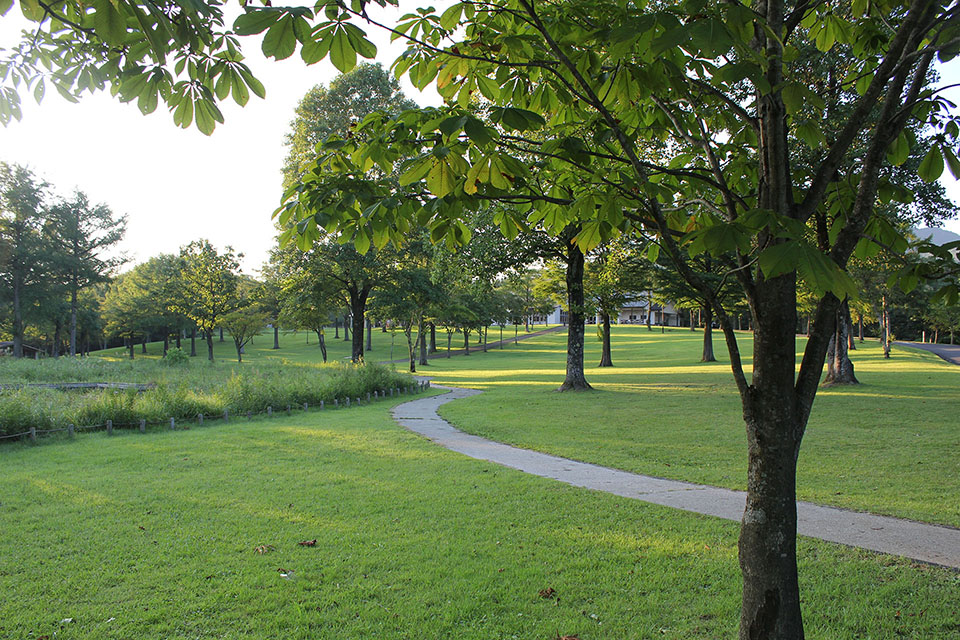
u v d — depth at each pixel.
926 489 7.77
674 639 4.05
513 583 4.99
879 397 17.61
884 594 4.63
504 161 2.29
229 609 4.53
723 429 13.38
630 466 9.71
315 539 6.07
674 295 31.00
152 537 6.13
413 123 2.65
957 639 3.97
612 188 3.24
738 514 6.91
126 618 4.37
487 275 22.64
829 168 2.67
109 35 1.73
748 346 54.91
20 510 7.11
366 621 4.34
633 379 29.75
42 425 12.81
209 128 2.30
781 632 2.68
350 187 2.95
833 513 6.79
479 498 7.64
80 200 55.12
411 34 2.66
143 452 10.98
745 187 3.91
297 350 70.88
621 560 5.47
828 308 2.73
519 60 2.83
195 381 24.53
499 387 29.20
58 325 62.31
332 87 29.73
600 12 2.67
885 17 3.17
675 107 3.17
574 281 23.70
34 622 4.30
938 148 3.01
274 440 12.51
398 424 15.41
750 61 1.96
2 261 49.78
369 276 31.39
